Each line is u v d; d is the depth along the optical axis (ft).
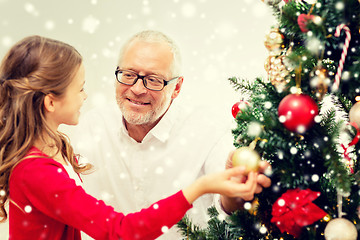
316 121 2.25
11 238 3.03
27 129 2.95
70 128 7.57
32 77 2.96
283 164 2.46
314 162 2.51
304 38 2.40
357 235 2.38
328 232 2.24
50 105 3.02
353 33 2.38
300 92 2.32
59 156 3.26
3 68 3.12
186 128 4.35
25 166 2.82
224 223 2.95
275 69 2.49
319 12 2.36
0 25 6.80
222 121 4.57
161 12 7.59
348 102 2.67
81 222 2.68
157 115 3.90
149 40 3.71
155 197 4.33
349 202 2.47
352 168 2.52
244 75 7.09
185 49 7.43
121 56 3.80
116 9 7.88
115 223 2.66
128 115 3.79
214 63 7.27
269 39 2.56
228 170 2.37
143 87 3.65
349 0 2.26
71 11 7.82
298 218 2.30
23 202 2.85
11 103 3.01
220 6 7.18
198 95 7.40
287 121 2.24
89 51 8.02
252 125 2.40
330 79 2.49
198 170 4.33
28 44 3.09
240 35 7.08
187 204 2.52
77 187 2.80
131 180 4.35
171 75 3.81
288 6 2.50
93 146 4.45
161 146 4.28
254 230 2.60
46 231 2.92
